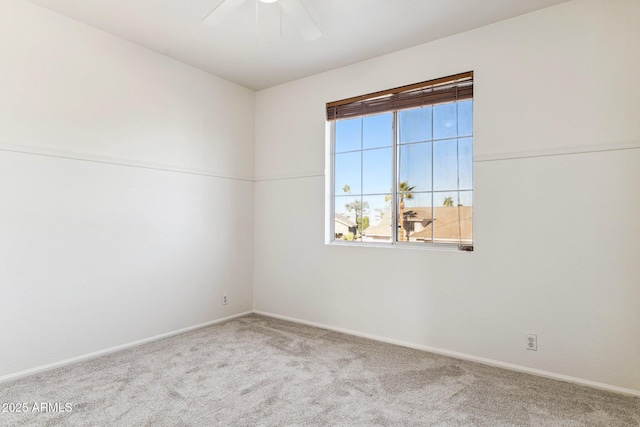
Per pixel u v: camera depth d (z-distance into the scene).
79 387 2.30
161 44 3.10
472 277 2.80
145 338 3.14
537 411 2.05
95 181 2.84
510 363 2.63
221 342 3.16
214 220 3.75
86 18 2.69
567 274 2.45
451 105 3.02
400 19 2.68
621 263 2.29
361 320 3.36
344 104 3.54
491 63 2.75
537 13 2.57
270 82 3.96
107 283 2.90
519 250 2.62
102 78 2.88
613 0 2.33
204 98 3.66
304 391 2.26
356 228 3.54
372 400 2.15
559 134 2.48
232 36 2.96
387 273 3.21
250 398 2.17
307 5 2.49
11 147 2.42
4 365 2.38
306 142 3.79
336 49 3.18
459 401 2.15
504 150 2.68
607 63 2.34
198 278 3.59
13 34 2.43
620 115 2.30
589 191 2.38
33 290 2.51
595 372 2.35
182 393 2.22
